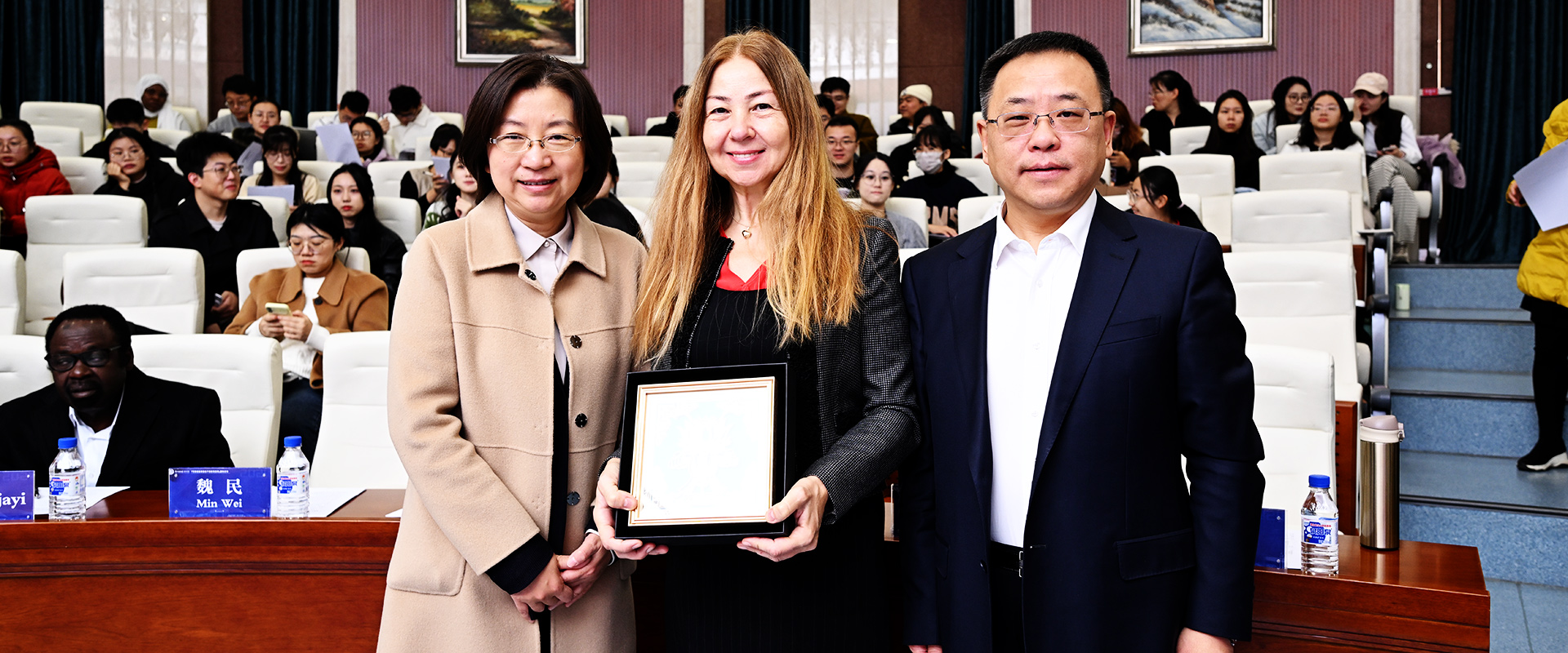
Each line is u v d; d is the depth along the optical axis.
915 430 1.43
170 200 5.57
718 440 1.37
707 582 1.44
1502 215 7.58
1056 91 1.33
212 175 4.61
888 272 1.49
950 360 1.41
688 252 1.53
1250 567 1.30
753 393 1.39
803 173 1.49
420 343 1.42
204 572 1.77
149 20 9.05
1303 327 3.32
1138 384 1.31
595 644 1.50
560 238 1.56
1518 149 7.53
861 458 1.35
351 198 4.58
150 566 1.77
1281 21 8.48
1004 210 1.46
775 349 1.43
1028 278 1.41
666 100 9.71
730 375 1.41
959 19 9.24
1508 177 7.55
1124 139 5.90
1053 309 1.40
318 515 1.83
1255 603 1.55
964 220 4.57
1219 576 1.29
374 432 2.82
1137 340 1.31
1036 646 1.33
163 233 4.65
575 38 9.66
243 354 2.80
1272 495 2.39
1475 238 7.65
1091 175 1.35
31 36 8.88
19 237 5.11
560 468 1.47
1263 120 7.07
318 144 7.20
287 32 9.22
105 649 1.78
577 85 1.51
